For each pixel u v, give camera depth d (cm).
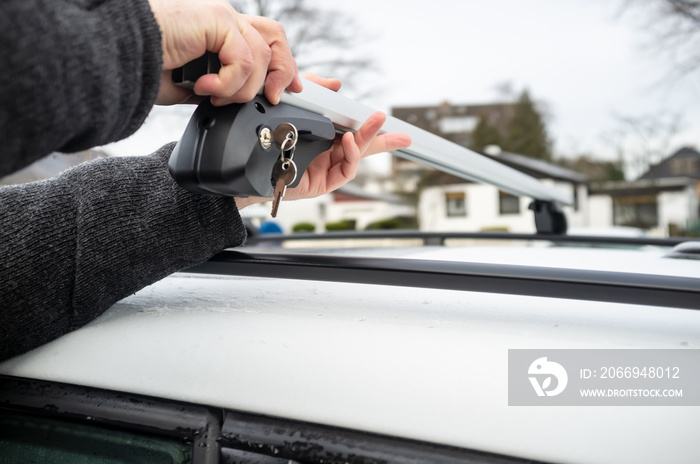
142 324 48
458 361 40
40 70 36
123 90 42
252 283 60
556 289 43
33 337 47
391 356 40
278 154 50
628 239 119
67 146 44
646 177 2945
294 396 40
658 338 42
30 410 45
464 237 137
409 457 38
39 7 36
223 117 46
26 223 49
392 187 2894
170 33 45
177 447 43
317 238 151
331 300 52
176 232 54
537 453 37
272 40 49
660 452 36
